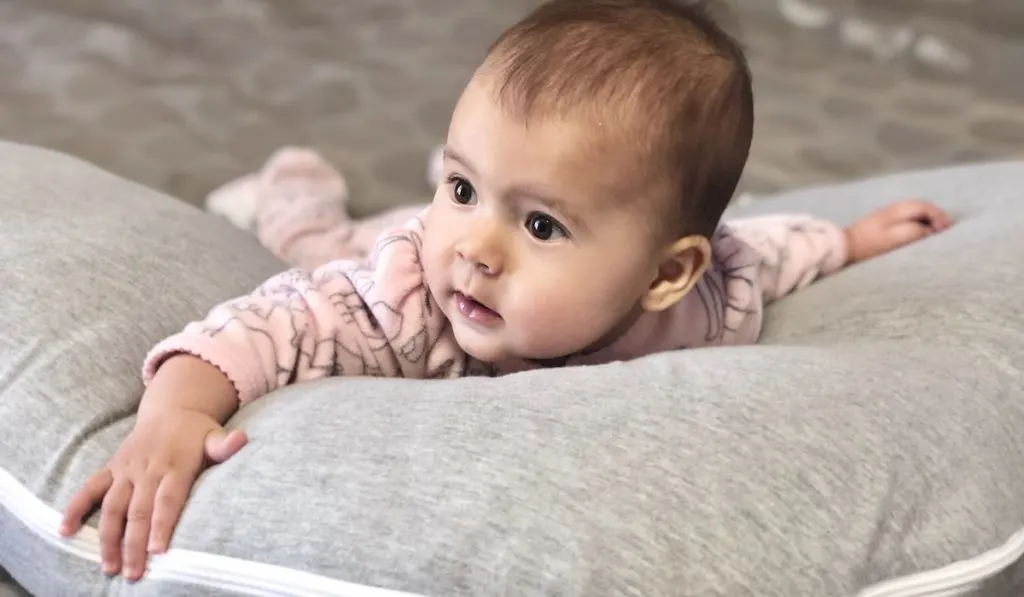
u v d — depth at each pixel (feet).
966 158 4.53
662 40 2.34
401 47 5.44
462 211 2.31
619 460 1.86
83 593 2.00
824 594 1.78
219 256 2.76
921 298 2.65
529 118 2.19
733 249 2.81
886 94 5.12
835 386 2.13
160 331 2.42
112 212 2.73
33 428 2.16
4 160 2.89
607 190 2.24
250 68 5.10
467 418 1.97
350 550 1.78
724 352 2.27
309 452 1.96
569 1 2.44
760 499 1.84
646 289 2.45
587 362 2.62
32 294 2.38
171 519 1.97
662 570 1.72
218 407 2.19
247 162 4.38
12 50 4.96
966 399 2.23
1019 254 2.76
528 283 2.26
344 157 4.49
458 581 1.72
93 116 4.48
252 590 1.83
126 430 2.18
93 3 5.50
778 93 5.08
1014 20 5.59
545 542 1.74
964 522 1.98
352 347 2.45
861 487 1.92
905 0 5.79
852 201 3.66
